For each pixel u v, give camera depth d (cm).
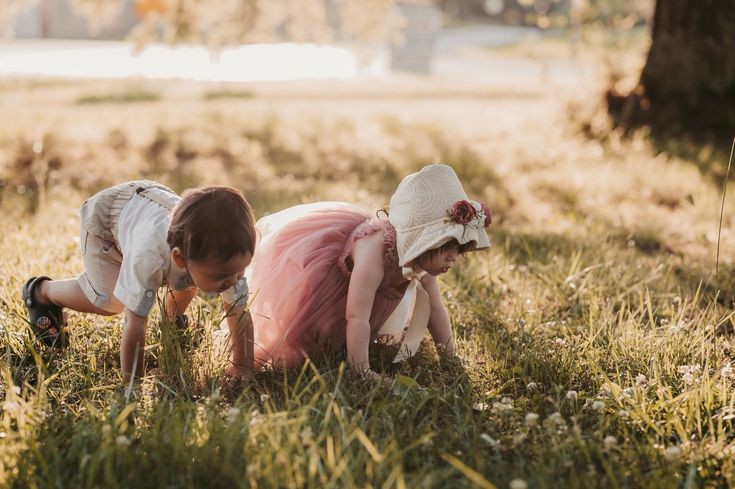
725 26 927
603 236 526
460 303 390
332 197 639
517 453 246
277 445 228
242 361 313
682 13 945
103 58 2638
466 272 432
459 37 4209
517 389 305
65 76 2041
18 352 314
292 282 333
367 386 295
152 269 289
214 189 281
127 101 1491
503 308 394
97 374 306
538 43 3791
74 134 948
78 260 418
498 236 530
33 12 3628
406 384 287
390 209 320
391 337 343
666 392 288
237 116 1172
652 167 768
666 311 390
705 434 268
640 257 491
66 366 305
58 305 329
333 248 337
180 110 1267
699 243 547
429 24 2650
